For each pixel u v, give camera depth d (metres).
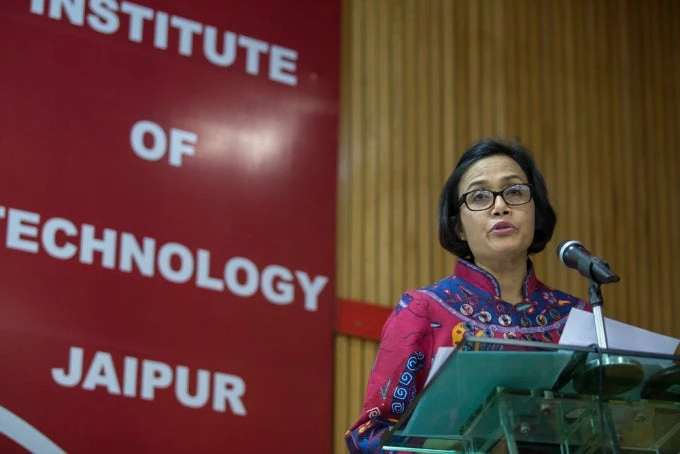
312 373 4.23
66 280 3.83
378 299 4.52
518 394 1.75
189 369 3.98
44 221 3.84
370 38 4.82
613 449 1.79
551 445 1.81
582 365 1.74
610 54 5.42
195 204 4.14
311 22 4.57
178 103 4.20
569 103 5.23
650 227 5.28
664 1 5.65
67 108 3.97
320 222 4.40
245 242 4.21
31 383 3.70
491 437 1.81
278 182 4.34
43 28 3.99
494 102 5.04
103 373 3.82
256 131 4.34
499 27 5.14
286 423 4.13
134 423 3.84
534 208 2.23
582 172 5.17
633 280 5.15
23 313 3.73
